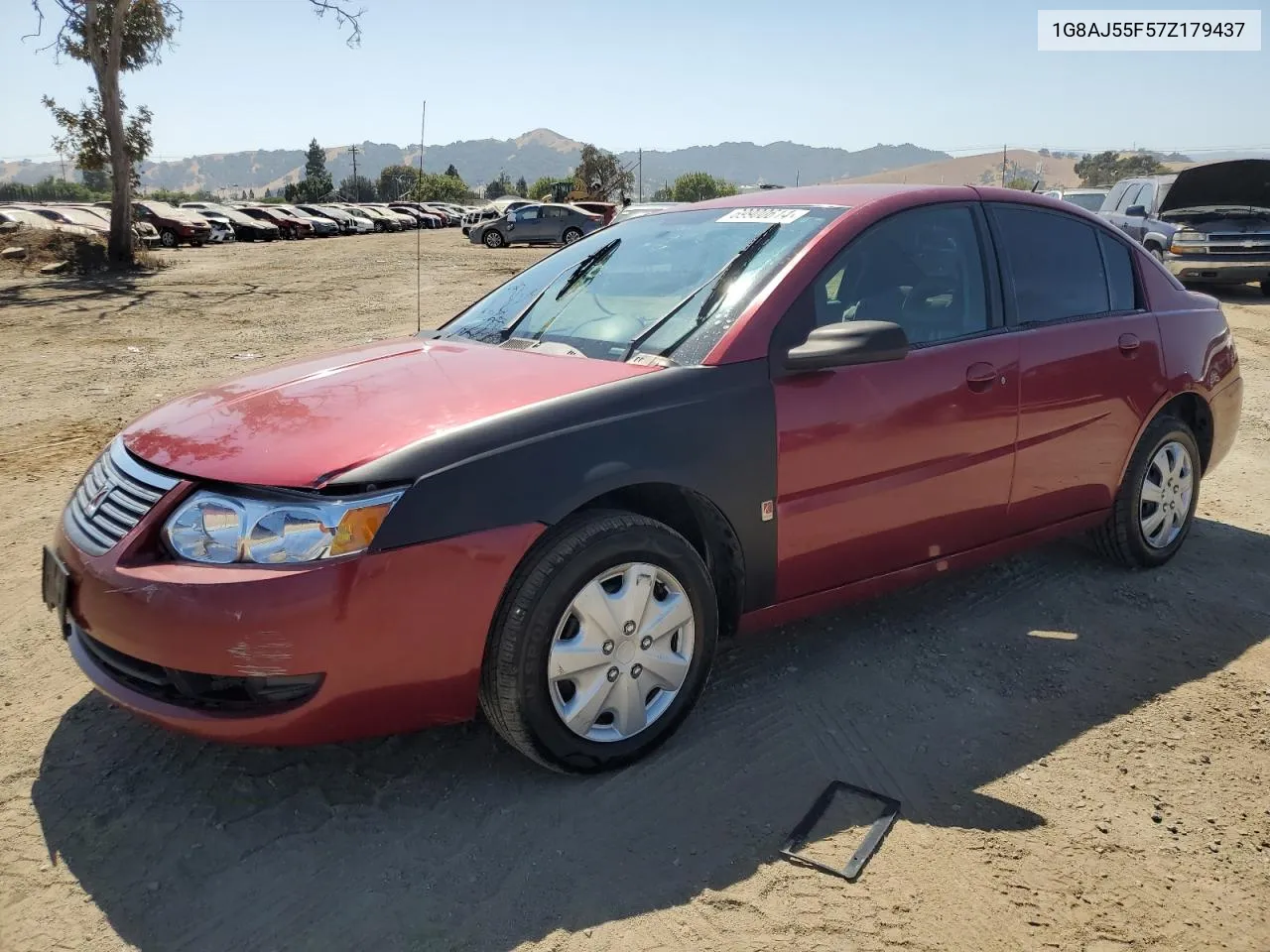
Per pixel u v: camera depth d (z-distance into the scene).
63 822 2.70
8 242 23.80
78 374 9.55
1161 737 3.14
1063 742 3.11
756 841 2.61
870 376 3.27
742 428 2.99
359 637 2.48
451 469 2.56
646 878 2.47
